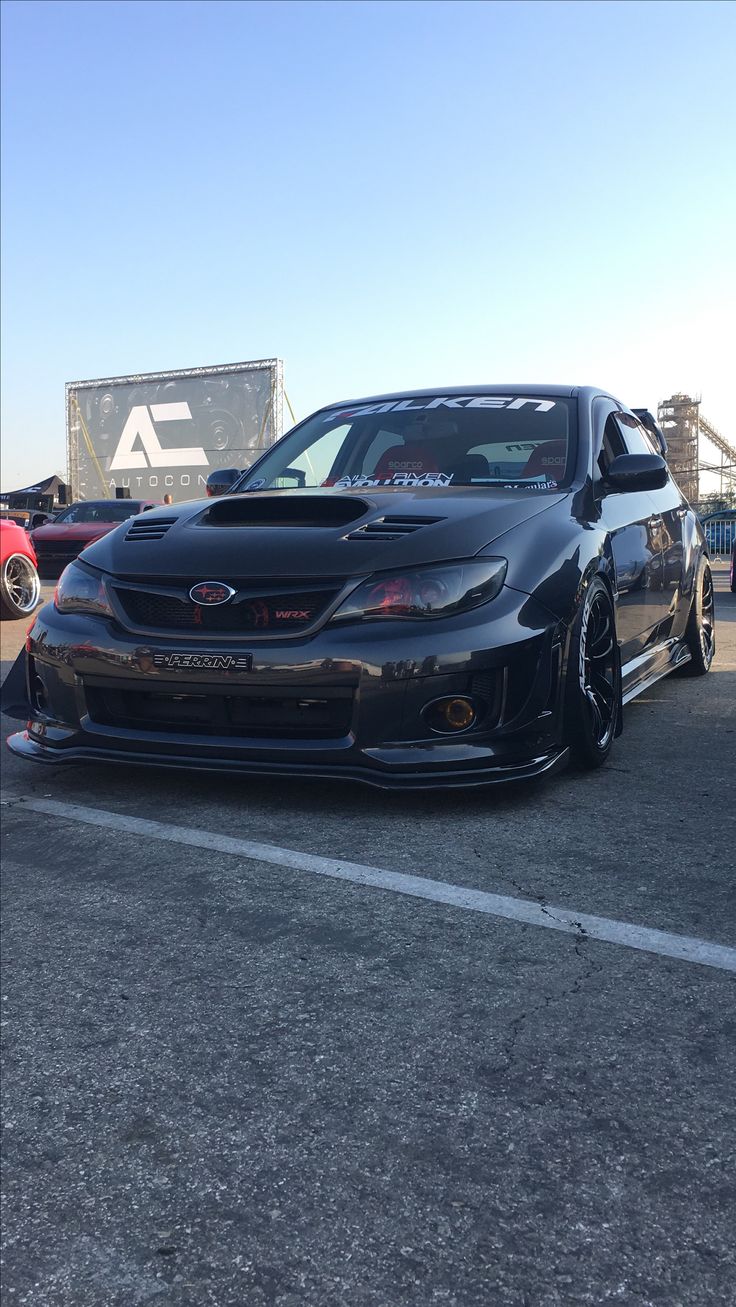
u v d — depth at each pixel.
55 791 2.78
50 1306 0.96
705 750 3.10
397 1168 1.14
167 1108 1.27
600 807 2.49
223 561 2.51
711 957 1.64
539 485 3.05
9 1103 1.30
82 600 2.68
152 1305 0.96
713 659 5.15
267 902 1.92
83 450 26.50
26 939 1.80
